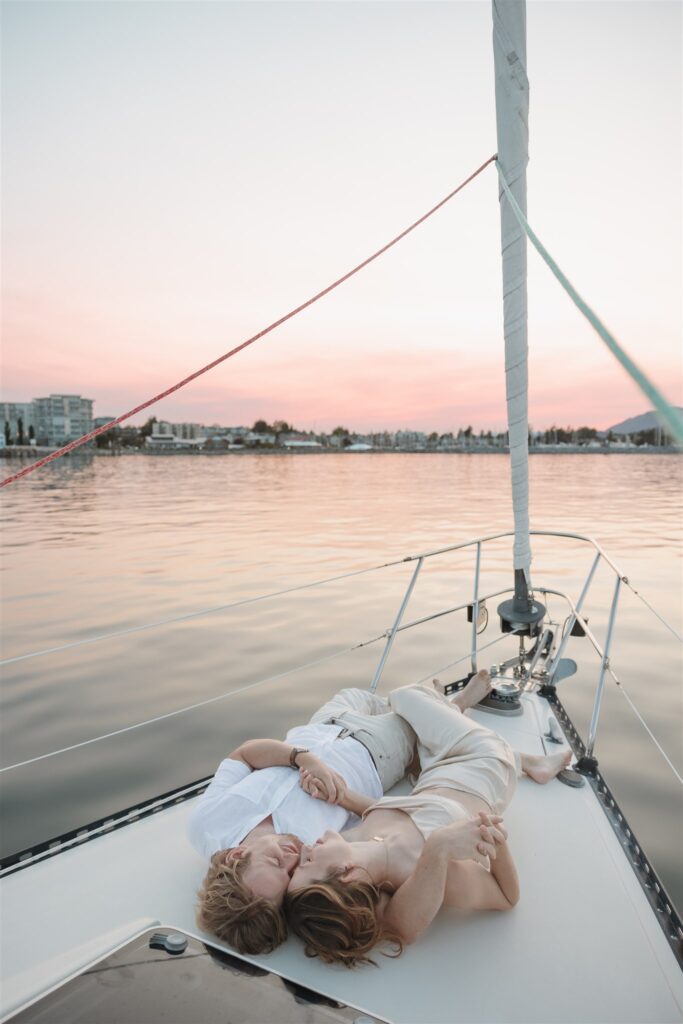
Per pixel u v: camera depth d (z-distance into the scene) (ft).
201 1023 4.43
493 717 10.36
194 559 40.63
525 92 9.00
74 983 4.71
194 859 6.84
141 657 21.80
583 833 7.31
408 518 64.75
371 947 5.39
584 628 11.39
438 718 7.59
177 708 17.74
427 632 24.18
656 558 39.17
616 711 16.94
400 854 5.94
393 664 20.97
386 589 30.89
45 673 20.47
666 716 16.61
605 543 45.83
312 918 5.33
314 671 20.36
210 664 21.09
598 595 29.48
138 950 5.07
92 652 22.40
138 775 14.34
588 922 5.95
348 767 7.31
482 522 60.49
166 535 53.67
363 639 23.38
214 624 25.53
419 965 5.42
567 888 6.40
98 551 45.11
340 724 7.97
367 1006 4.99
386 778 7.60
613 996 5.13
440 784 6.78
